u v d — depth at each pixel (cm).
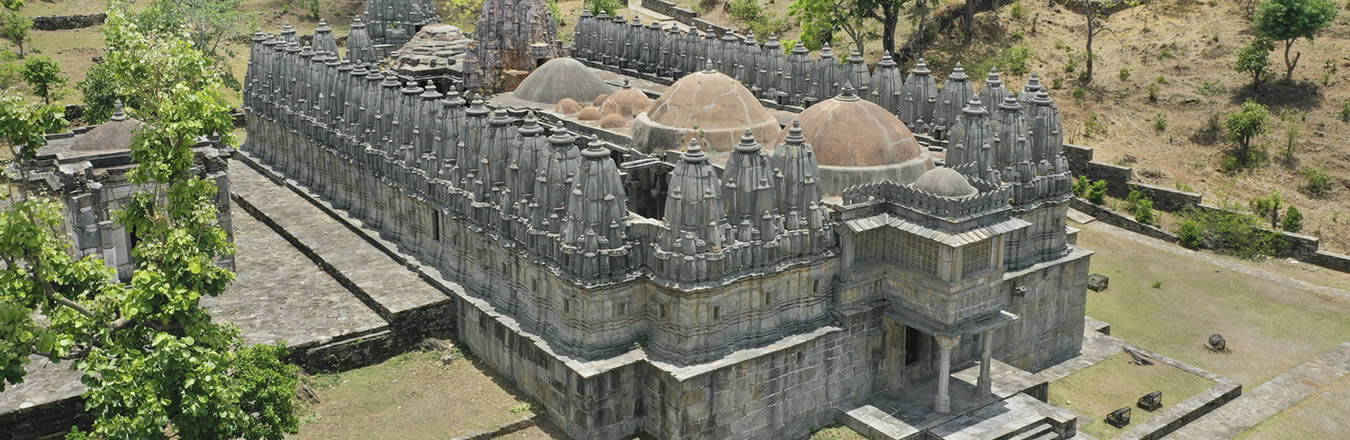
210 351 3075
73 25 10050
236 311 4322
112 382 2939
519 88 5738
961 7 8831
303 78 5788
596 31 6806
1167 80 7681
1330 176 6544
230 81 8519
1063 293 4512
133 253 3200
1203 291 5381
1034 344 4478
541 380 3841
